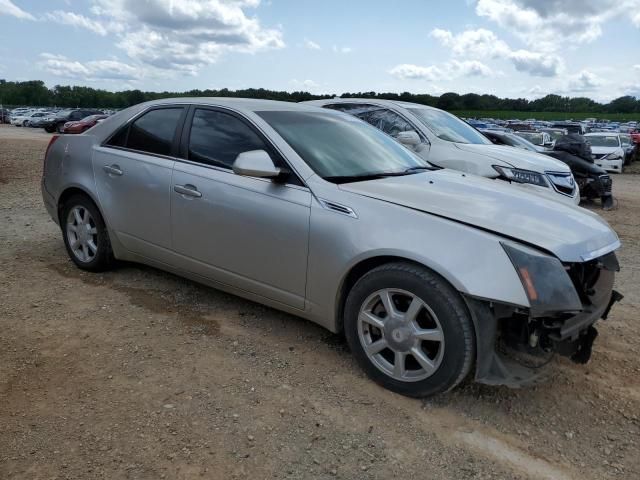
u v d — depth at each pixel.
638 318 4.35
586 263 3.03
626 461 2.58
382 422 2.80
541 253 2.73
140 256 4.37
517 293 2.63
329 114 4.29
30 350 3.40
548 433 2.78
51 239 5.91
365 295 3.07
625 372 3.42
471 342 2.75
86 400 2.89
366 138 4.13
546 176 6.82
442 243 2.81
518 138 12.80
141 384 3.06
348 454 2.56
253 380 3.15
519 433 2.77
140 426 2.69
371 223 3.04
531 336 2.76
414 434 2.72
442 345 2.81
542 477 2.46
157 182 4.05
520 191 3.62
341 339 3.70
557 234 2.90
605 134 20.91
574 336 2.80
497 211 3.05
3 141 22.78
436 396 3.05
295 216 3.30
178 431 2.66
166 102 4.30
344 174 3.48
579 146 11.47
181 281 4.67
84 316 3.92
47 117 46.09
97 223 4.60
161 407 2.85
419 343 2.92
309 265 3.28
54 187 4.89
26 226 6.50
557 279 2.68
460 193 3.34
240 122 3.78
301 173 3.38
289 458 2.51
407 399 3.01
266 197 3.45
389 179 3.51
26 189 9.44
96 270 4.77
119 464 2.42
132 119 4.45
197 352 3.45
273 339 3.67
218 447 2.56
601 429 2.83
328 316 3.30
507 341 2.85
